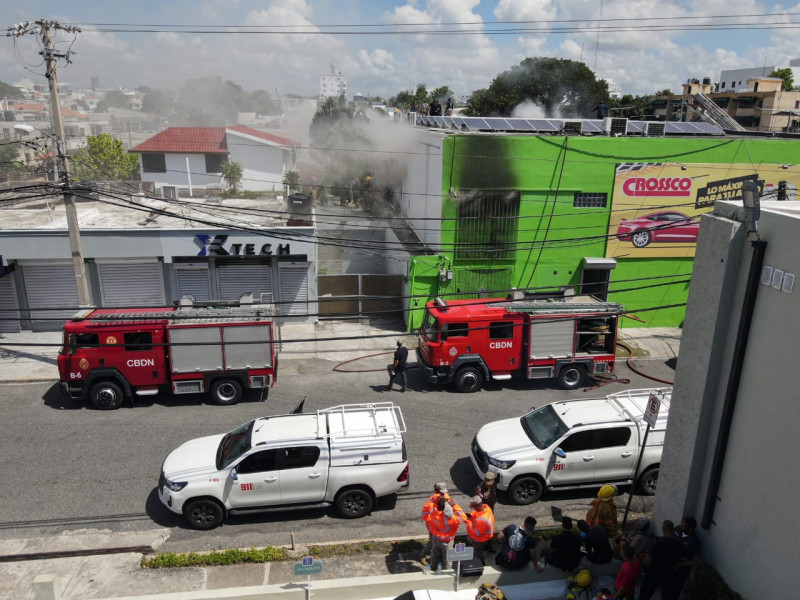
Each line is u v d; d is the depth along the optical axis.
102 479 12.70
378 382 18.17
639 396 12.88
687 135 23.39
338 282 23.25
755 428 7.88
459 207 21.19
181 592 8.96
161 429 15.01
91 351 15.73
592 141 21.12
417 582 9.29
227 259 21.92
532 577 9.59
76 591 9.40
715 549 8.66
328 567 9.99
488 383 18.16
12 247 20.36
